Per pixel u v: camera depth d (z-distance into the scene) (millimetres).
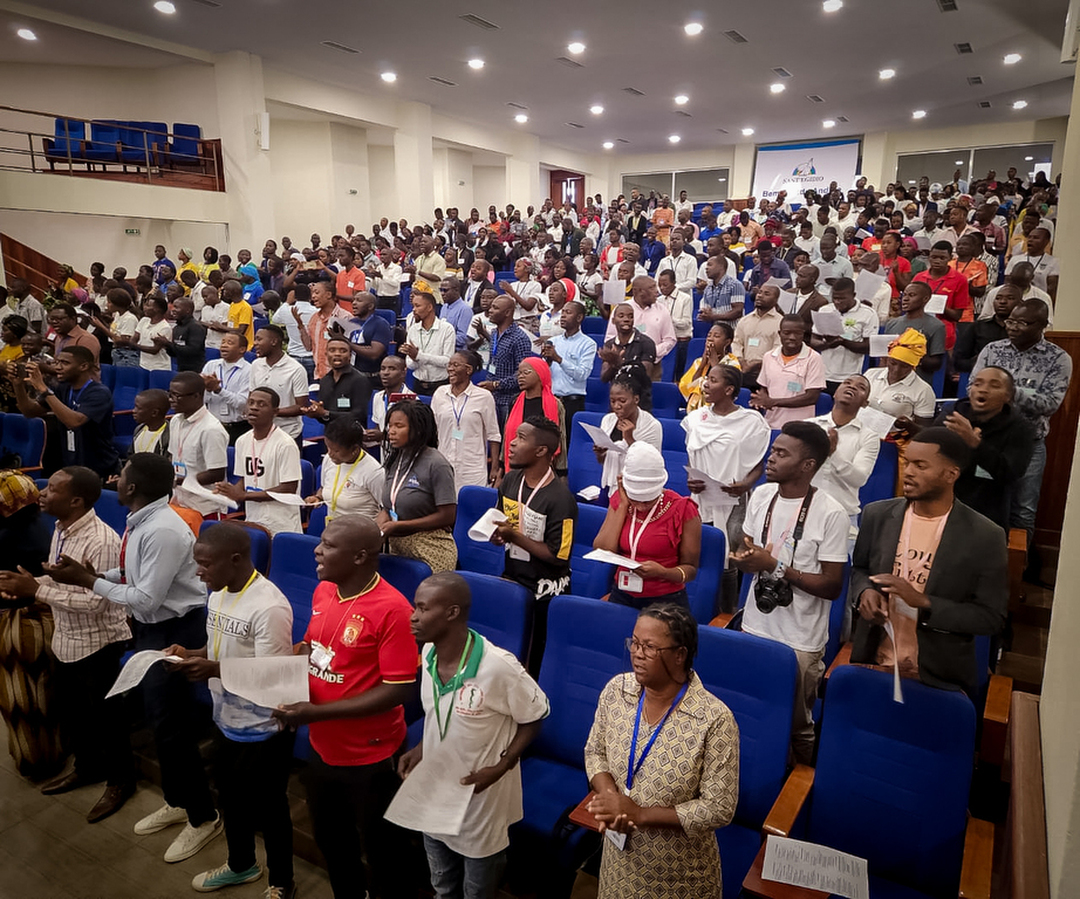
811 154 22016
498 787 2127
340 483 3529
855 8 10789
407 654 2289
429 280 11016
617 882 1917
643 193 25438
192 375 3986
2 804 3180
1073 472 1764
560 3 10602
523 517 3059
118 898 2676
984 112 18156
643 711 1923
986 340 4824
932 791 2107
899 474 4164
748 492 3811
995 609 2143
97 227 13445
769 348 5867
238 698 2467
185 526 2848
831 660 3328
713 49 12805
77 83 13500
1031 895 1306
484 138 19797
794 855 1977
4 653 3195
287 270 11711
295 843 2912
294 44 12594
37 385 4664
